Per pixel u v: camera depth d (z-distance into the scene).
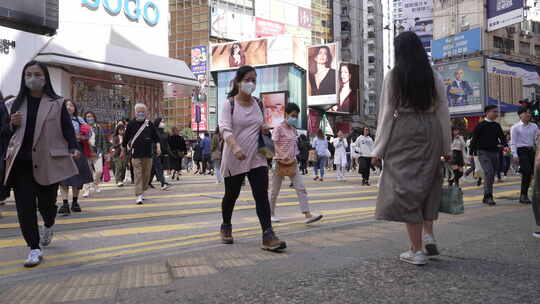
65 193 6.94
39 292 2.92
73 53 16.00
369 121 80.75
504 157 17.59
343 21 74.00
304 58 47.69
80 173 6.80
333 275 3.05
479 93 42.34
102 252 4.44
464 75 43.34
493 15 42.88
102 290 2.90
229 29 56.12
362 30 81.12
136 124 8.41
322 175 14.90
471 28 44.53
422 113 3.22
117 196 9.52
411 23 61.53
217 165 13.05
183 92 21.75
